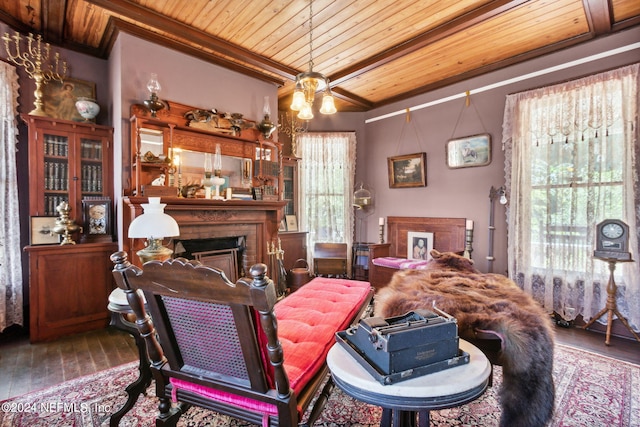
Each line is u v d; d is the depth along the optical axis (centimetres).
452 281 223
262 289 92
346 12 268
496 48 329
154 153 303
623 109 275
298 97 246
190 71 329
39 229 279
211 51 331
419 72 389
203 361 119
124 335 283
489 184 379
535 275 327
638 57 275
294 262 464
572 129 304
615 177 281
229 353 112
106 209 307
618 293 280
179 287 105
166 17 274
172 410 134
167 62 313
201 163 336
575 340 274
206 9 264
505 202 353
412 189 459
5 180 278
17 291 285
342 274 466
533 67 339
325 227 504
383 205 497
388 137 487
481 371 108
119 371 220
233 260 363
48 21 281
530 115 332
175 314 115
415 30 298
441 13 271
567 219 306
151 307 116
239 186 368
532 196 330
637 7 259
